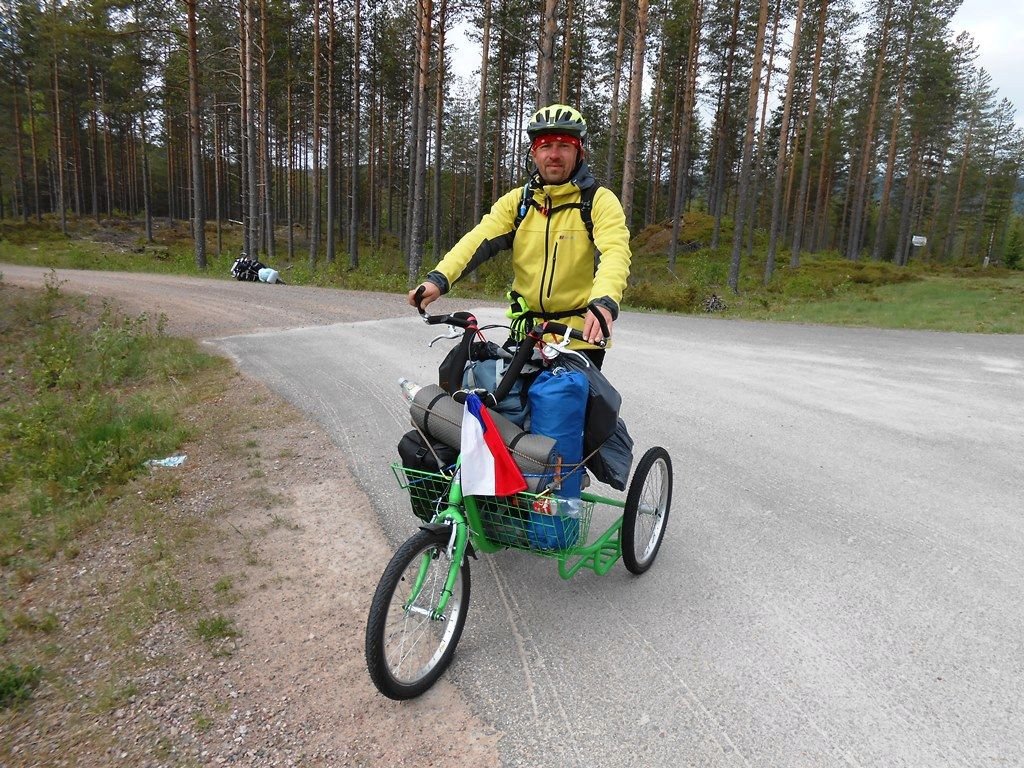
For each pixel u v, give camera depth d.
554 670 3.21
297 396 7.89
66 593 4.04
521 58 38.19
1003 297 25.81
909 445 6.12
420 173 24.19
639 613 3.64
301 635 3.55
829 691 2.98
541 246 3.49
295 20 34.44
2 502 5.55
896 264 48.47
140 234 54.59
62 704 3.10
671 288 21.94
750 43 37.97
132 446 6.22
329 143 33.62
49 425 7.35
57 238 48.09
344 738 2.85
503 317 14.35
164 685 3.20
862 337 13.31
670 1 35.28
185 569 4.21
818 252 51.97
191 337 11.94
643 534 4.04
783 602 3.68
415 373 8.98
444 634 3.22
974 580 3.83
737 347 11.43
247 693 3.13
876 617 3.51
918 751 2.63
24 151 60.47
